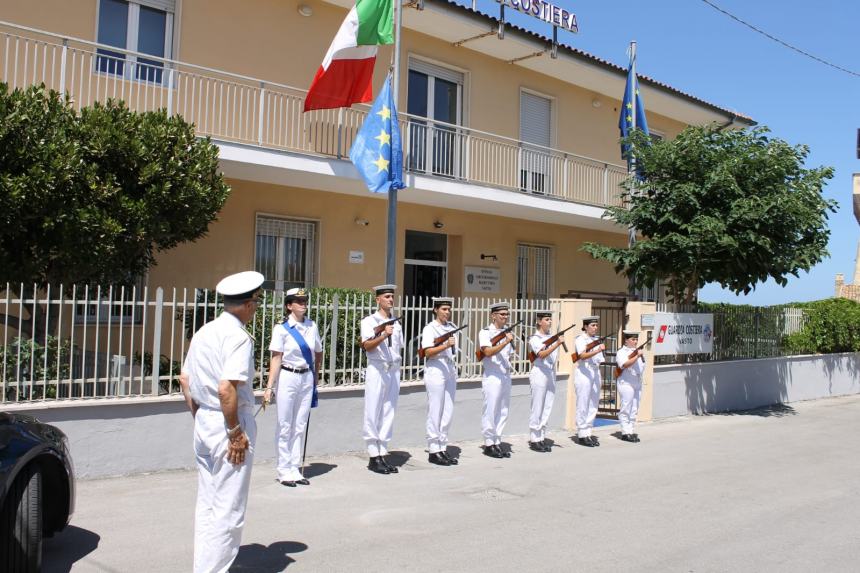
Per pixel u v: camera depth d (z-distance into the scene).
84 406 6.94
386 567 5.01
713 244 11.66
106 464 7.12
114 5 10.88
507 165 15.62
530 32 14.68
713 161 12.26
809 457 9.57
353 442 8.80
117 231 7.41
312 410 8.45
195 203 8.15
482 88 15.31
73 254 7.33
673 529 6.11
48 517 4.96
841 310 18.00
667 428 11.77
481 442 9.91
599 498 7.08
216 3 11.67
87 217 7.20
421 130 14.21
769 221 11.76
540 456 9.11
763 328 15.48
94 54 9.53
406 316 9.52
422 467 8.21
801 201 11.89
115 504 6.26
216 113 11.66
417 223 14.12
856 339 18.09
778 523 6.38
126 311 8.26
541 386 9.37
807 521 6.46
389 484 7.36
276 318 8.51
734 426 12.20
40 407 6.70
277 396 7.10
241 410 4.46
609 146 18.20
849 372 17.92
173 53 11.35
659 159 12.50
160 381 7.73
